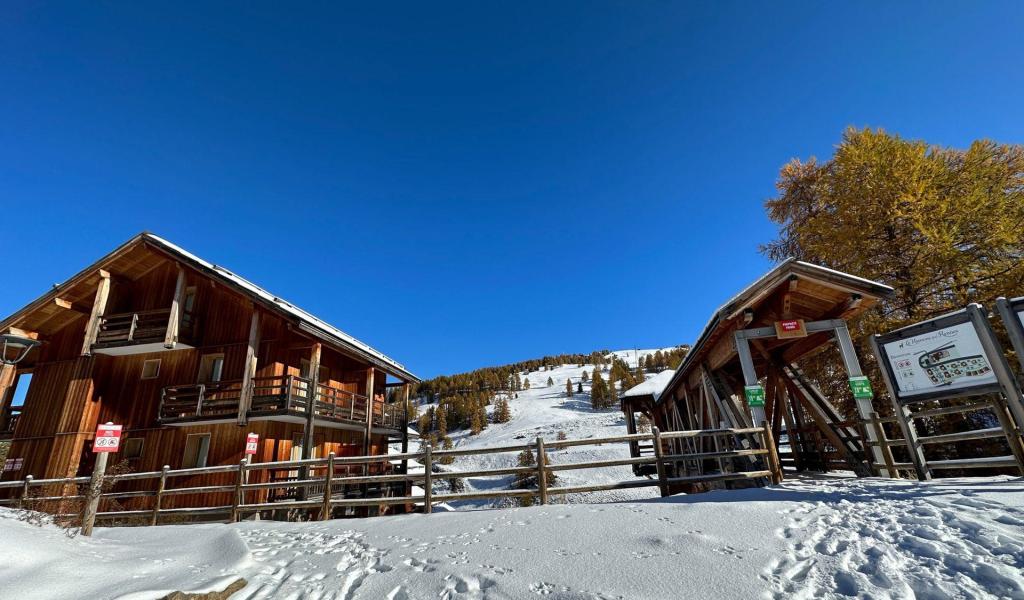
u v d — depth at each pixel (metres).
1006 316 6.51
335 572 5.49
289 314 15.47
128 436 16.77
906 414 7.73
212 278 16.23
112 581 4.90
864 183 14.47
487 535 6.18
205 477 15.50
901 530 4.66
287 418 15.77
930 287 13.79
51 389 17.48
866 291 9.10
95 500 8.19
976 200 12.82
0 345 17.11
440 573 4.95
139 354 17.75
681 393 16.89
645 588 4.04
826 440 11.94
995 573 3.59
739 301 9.40
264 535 8.00
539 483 8.12
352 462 9.16
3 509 9.95
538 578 4.50
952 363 7.16
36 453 16.45
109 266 17.62
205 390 16.59
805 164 18.81
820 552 4.39
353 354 19.00
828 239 15.22
